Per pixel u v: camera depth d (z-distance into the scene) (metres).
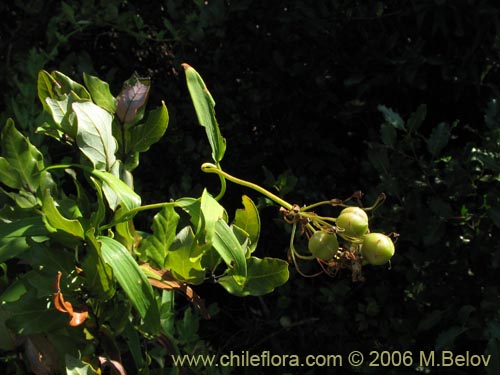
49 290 1.50
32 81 3.11
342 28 3.33
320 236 1.48
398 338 3.10
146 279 1.39
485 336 2.74
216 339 3.76
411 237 2.96
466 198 3.10
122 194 1.47
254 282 1.57
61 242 1.52
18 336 1.57
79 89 1.65
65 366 1.56
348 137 3.60
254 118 3.55
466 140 3.46
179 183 3.61
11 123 1.65
